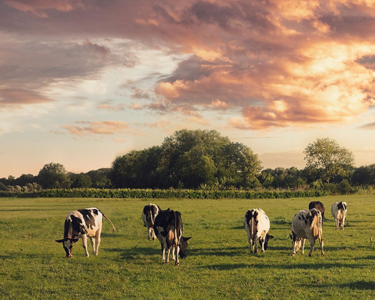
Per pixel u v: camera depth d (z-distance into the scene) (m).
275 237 20.41
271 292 10.23
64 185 127.25
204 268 13.17
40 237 21.64
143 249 17.42
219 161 103.25
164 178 107.50
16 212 38.56
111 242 19.69
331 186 69.06
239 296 9.94
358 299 9.51
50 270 13.31
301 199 57.75
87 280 11.90
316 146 107.00
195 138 112.56
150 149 119.56
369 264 13.40
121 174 118.94
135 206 45.47
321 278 11.40
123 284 11.26
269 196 62.31
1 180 158.88
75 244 19.00
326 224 26.33
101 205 47.53
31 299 10.02
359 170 109.44
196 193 61.69
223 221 28.53
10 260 14.88
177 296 9.98
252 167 96.38
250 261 14.22
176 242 13.83
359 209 36.66
